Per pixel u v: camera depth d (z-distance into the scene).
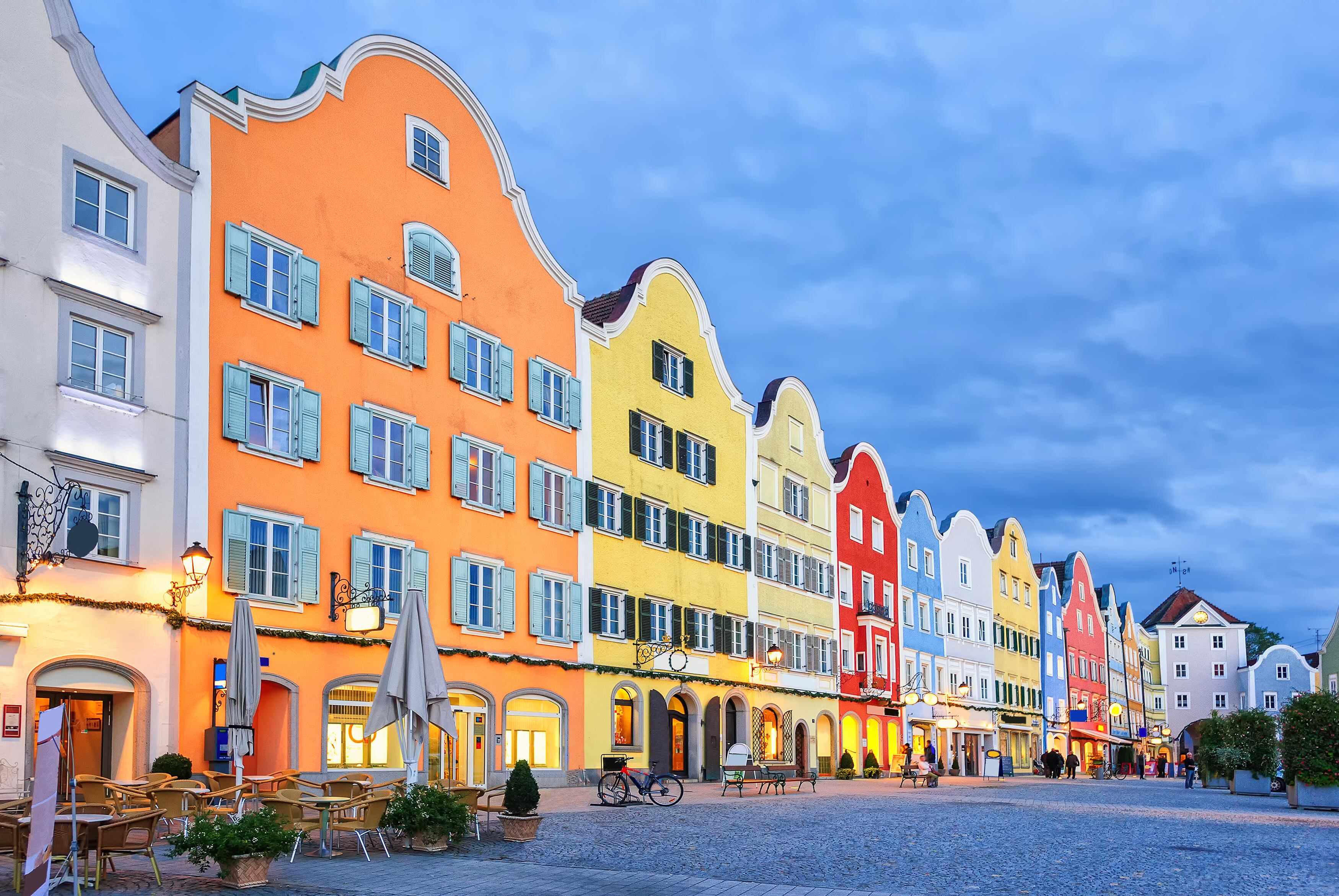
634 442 37.34
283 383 25.28
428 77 30.31
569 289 34.94
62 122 21.23
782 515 46.34
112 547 21.31
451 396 29.97
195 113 23.95
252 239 24.91
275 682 24.03
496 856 15.77
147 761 21.14
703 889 13.23
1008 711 68.25
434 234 29.97
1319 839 20.31
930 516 60.91
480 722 29.84
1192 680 105.56
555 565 33.12
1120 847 18.12
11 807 12.76
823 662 48.31
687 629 39.22
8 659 19.23
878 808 26.16
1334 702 30.11
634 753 35.66
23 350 20.12
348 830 15.54
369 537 26.88
